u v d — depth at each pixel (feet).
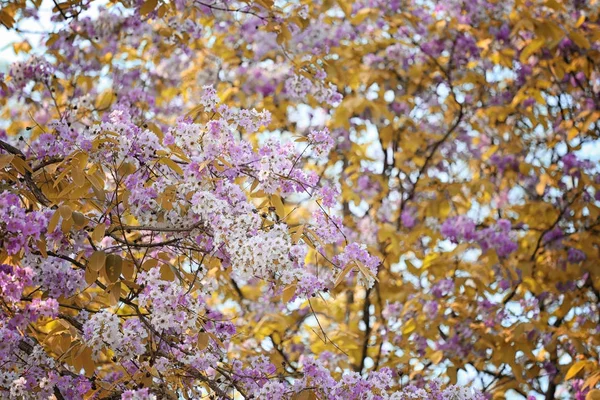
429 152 31.01
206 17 26.78
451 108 31.40
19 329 13.23
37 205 13.69
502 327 24.62
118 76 23.56
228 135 13.35
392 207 29.60
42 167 13.75
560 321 27.86
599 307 27.55
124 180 13.37
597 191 28.58
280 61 28.17
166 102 27.91
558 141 30.71
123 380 13.24
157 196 13.24
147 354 13.33
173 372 13.23
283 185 13.70
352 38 29.32
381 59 29.86
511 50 28.91
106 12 21.91
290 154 13.91
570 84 30.96
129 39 23.32
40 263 13.39
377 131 30.83
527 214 28.81
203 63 27.94
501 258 27.32
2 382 12.96
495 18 29.30
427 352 25.03
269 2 19.42
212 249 13.25
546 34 26.14
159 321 12.29
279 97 27.73
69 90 23.82
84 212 14.65
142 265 13.75
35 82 20.84
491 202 30.99
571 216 29.17
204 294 13.55
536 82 30.55
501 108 29.84
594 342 24.29
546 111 31.86
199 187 13.02
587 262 27.30
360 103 26.84
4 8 20.27
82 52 23.16
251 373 13.88
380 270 27.81
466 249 26.18
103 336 12.05
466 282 26.03
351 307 28.27
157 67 25.94
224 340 14.10
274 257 11.87
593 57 30.01
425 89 30.86
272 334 25.09
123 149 12.86
